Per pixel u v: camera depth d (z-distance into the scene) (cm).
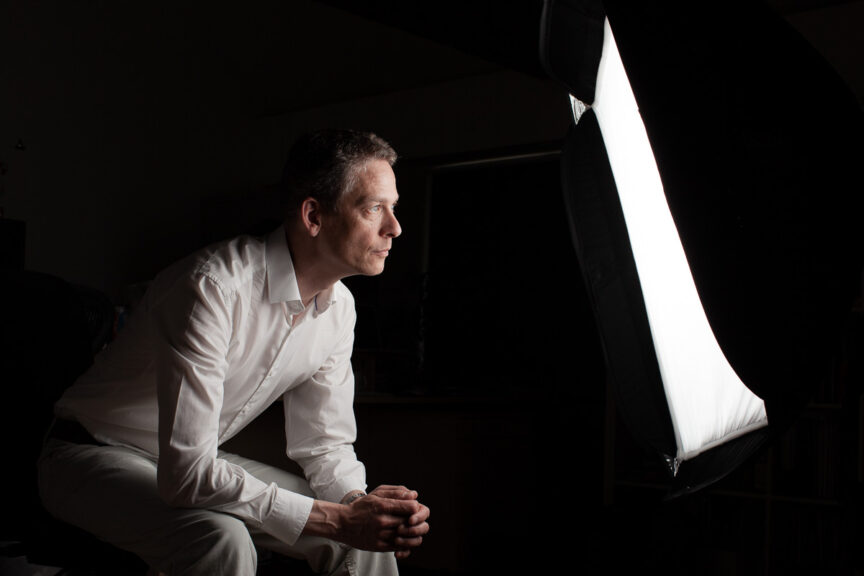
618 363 72
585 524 394
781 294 52
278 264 144
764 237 52
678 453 68
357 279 429
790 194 53
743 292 51
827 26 380
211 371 133
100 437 152
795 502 317
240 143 590
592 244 75
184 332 131
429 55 466
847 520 290
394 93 530
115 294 510
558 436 451
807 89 55
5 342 166
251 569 130
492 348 493
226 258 140
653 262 66
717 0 54
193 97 558
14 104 463
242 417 159
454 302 514
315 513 135
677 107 51
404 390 387
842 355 315
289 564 337
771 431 58
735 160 52
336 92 545
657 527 324
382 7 321
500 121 475
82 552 147
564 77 70
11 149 461
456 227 522
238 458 170
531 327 479
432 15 328
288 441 170
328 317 160
